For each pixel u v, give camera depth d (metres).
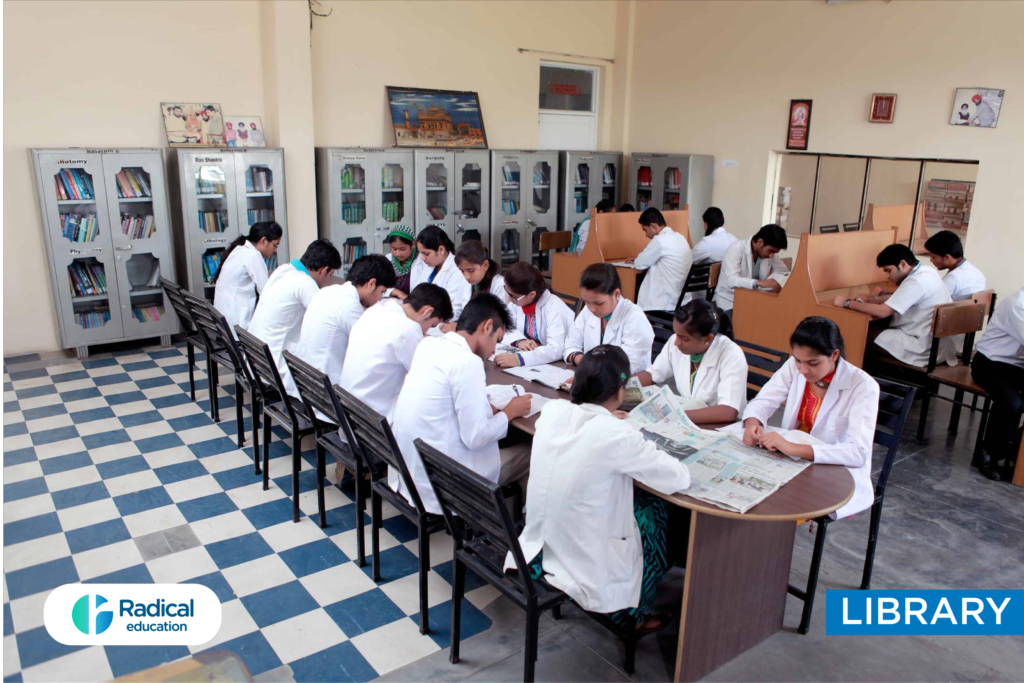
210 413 4.45
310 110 6.27
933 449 4.18
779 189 7.54
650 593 2.28
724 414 2.69
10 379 5.00
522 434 3.08
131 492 3.48
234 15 6.00
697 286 6.20
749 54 7.44
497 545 2.27
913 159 6.38
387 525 3.26
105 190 5.23
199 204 5.73
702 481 2.16
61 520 3.22
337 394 2.69
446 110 7.38
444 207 7.29
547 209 8.07
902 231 6.32
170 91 5.81
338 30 6.66
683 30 8.03
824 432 2.64
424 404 2.55
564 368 3.27
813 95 6.98
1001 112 5.76
